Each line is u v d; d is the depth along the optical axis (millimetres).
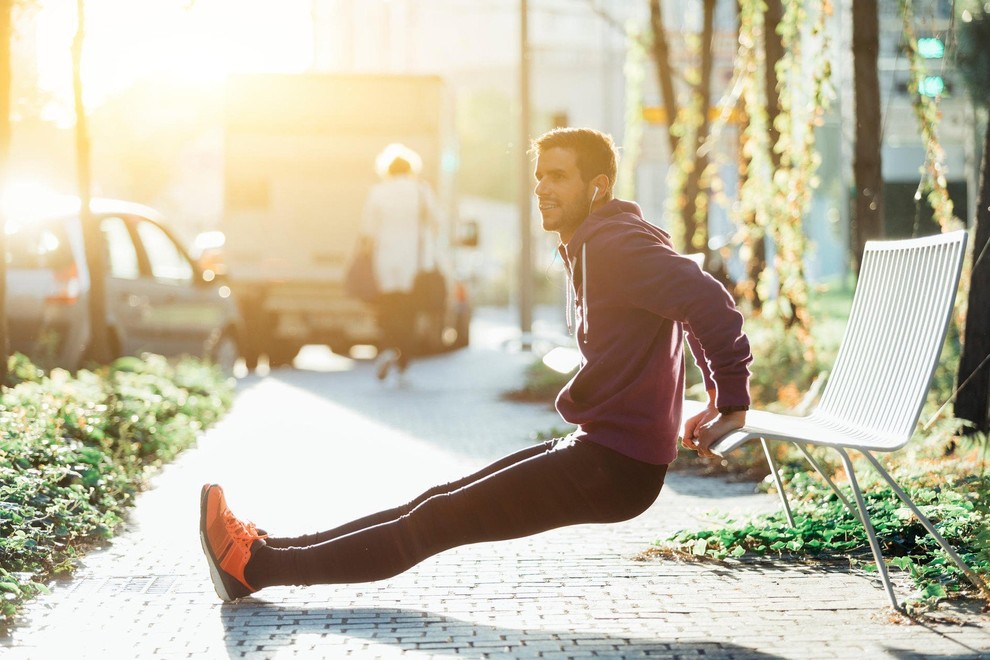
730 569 5438
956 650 4168
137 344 12695
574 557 5711
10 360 9391
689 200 15141
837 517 6016
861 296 5547
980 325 7641
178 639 4449
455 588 5164
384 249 14477
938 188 8656
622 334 4340
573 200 4438
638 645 4336
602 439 4367
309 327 18828
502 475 4477
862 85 9477
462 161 69062
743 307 13570
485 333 29141
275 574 4801
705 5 15047
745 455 8234
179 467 8445
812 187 10469
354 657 4227
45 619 4711
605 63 35562
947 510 5809
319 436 10086
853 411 5227
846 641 4320
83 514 6145
